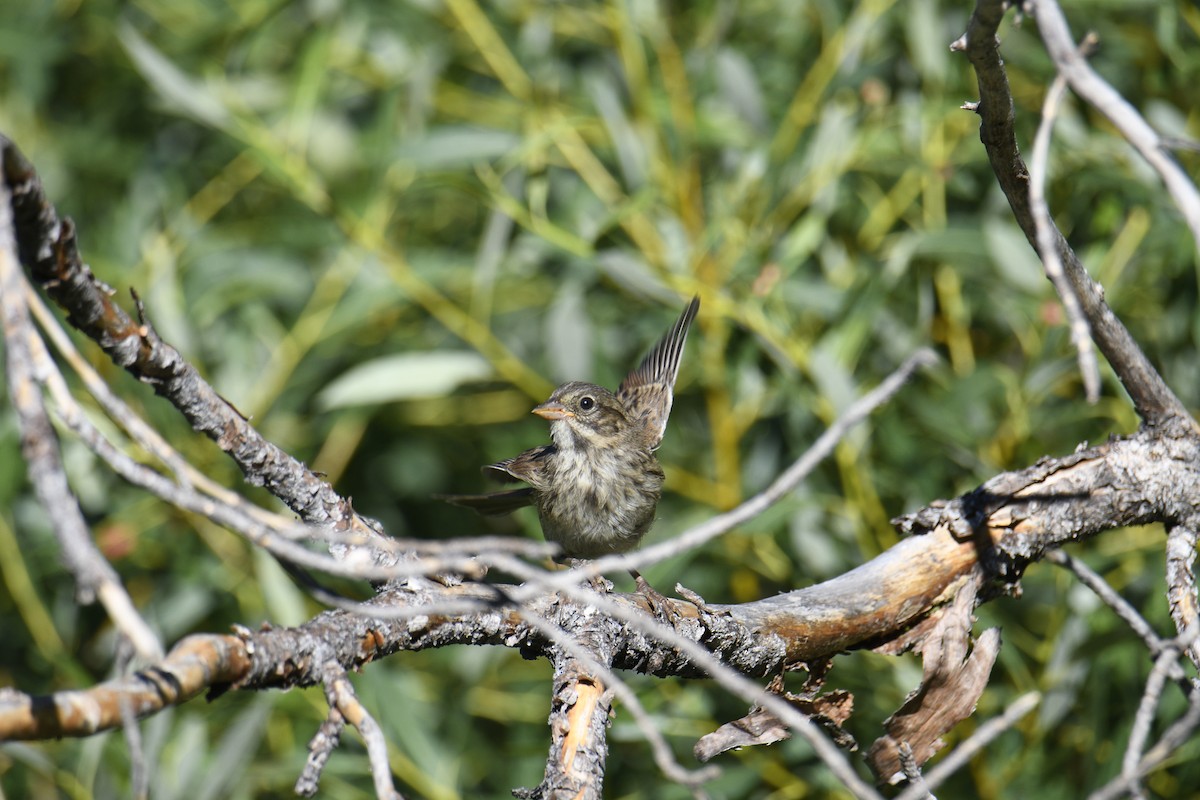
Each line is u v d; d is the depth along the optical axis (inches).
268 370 465.4
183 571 449.4
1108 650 357.1
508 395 503.8
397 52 500.4
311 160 492.1
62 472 146.5
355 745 394.6
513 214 424.2
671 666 248.1
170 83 437.7
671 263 429.1
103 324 207.9
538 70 460.1
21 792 440.8
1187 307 404.5
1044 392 401.1
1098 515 275.3
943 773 181.9
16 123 503.2
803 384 404.2
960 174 435.5
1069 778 376.8
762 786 396.2
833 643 265.7
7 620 462.3
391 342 493.4
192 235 476.7
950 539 274.5
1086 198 426.6
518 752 424.2
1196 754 348.8
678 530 417.4
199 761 382.0
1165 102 427.5
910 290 433.1
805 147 430.9
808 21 468.8
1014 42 429.1
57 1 502.0
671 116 447.2
